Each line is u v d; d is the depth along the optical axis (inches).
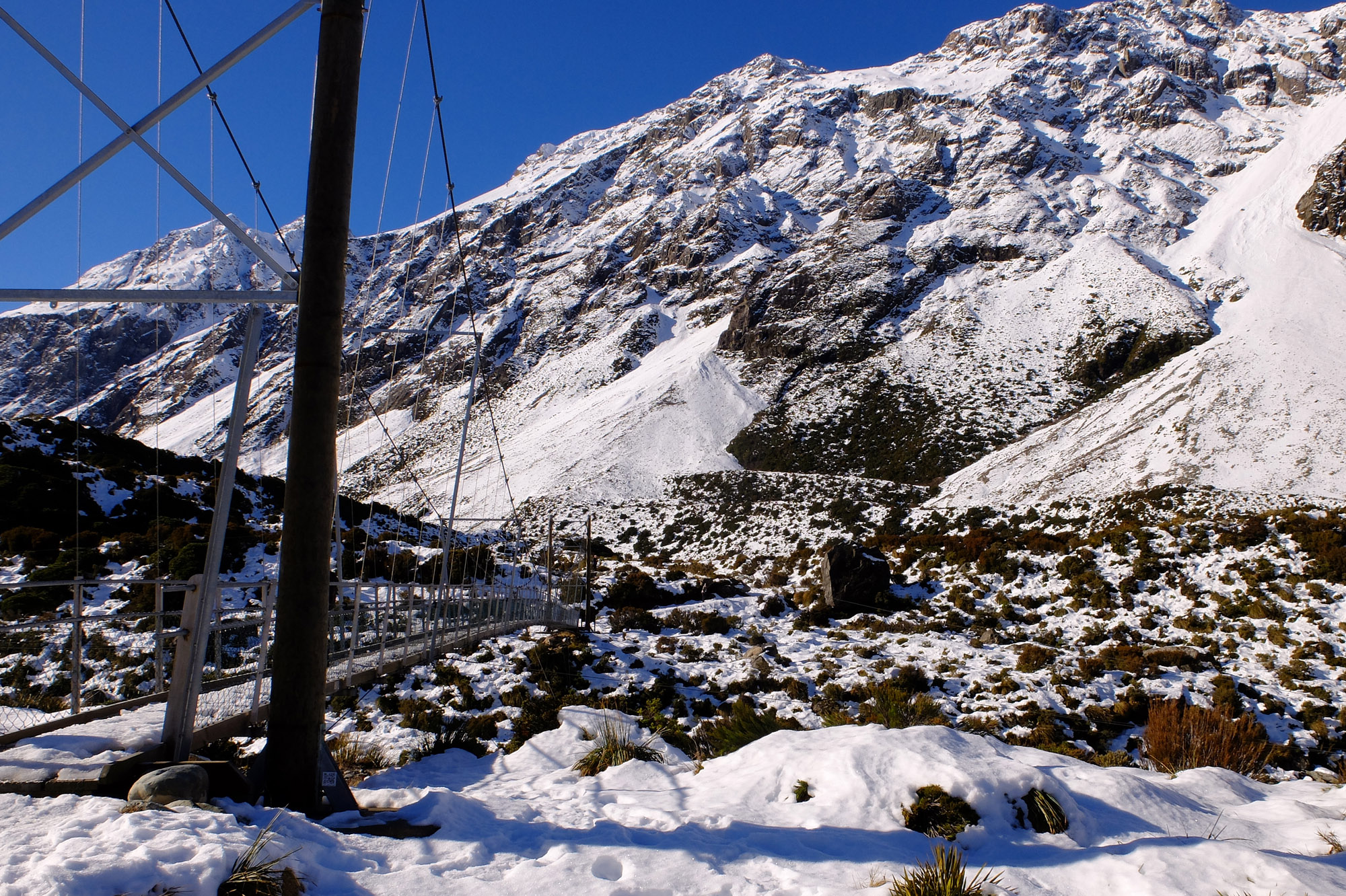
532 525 3176.7
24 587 279.4
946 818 218.8
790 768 260.8
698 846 197.5
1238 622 916.0
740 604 1172.5
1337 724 638.5
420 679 641.0
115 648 613.6
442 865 183.3
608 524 3070.9
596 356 7003.0
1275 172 6747.1
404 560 1173.7
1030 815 222.5
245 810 204.4
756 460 3971.5
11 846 160.1
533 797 280.1
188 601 259.8
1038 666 802.2
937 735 268.7
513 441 5438.0
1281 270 4891.7
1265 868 174.4
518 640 855.1
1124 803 243.4
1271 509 1406.3
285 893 157.2
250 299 262.5
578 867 181.8
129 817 177.3
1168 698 697.0
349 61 258.4
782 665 813.2
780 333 5452.8
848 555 1164.5
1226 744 366.9
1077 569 1147.9
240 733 340.2
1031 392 4057.6
